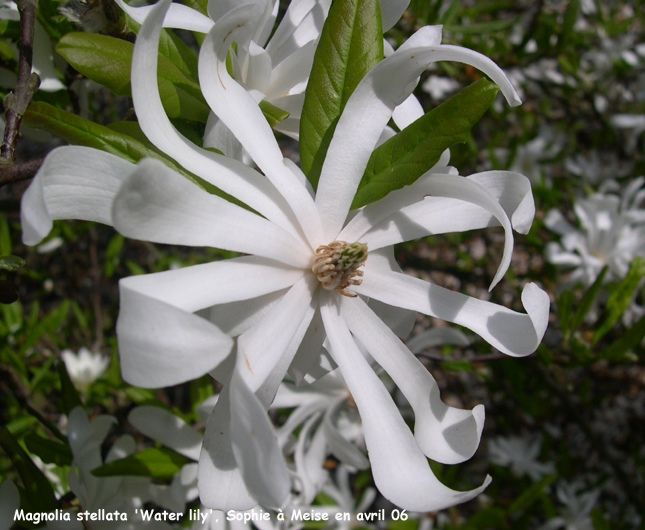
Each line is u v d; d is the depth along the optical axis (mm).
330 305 135
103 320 524
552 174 548
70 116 121
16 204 410
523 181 132
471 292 578
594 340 278
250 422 94
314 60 139
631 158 523
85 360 405
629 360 276
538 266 493
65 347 407
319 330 137
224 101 124
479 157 518
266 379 124
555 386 426
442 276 598
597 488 455
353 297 137
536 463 456
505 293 488
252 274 122
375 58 138
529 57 445
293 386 252
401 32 365
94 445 201
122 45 145
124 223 100
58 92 214
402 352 134
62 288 554
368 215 137
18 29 203
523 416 542
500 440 466
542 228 454
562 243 396
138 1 225
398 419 127
